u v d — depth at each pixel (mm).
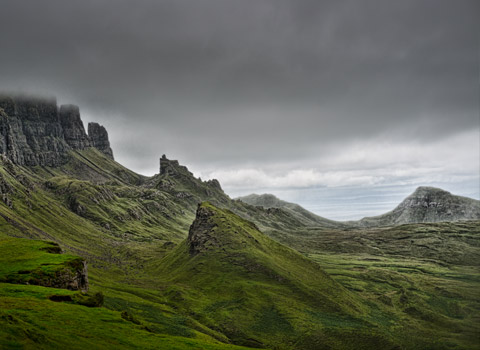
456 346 185875
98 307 103750
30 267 126688
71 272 130500
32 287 106688
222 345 94625
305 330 197375
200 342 92375
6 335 55906
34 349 55000
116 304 185250
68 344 63312
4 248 159500
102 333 76062
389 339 194250
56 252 169375
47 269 125438
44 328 68500
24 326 62531
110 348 68500
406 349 185250
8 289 100125
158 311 199750
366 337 195375
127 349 70812
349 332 199625
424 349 184750
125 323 91188
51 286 119312
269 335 192125
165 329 164875
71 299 101688
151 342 80375
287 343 185500
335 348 184625
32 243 173375
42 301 91312
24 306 82875
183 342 87000
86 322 81188
